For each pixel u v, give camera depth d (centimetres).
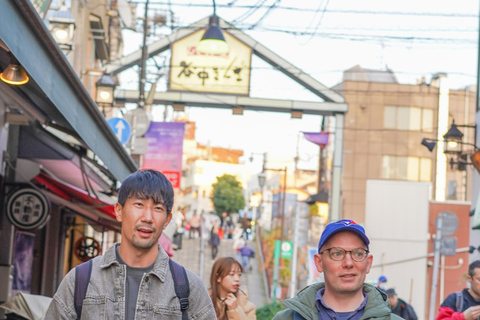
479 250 1745
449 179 5200
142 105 2178
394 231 3231
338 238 397
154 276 366
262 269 4584
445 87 5078
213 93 3381
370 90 5025
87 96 725
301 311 402
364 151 4991
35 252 1526
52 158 1085
